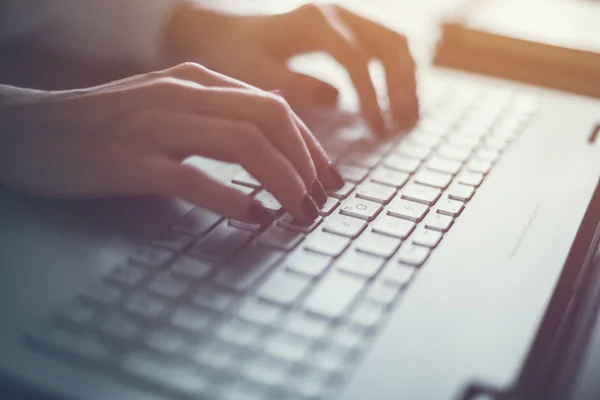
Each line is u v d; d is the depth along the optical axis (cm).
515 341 31
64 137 45
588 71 71
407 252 39
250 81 66
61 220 40
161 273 36
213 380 28
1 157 44
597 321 37
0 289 33
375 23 67
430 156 54
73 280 35
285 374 29
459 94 69
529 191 48
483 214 44
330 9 70
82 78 65
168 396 28
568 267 39
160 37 73
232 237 40
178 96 45
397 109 61
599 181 50
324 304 34
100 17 71
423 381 29
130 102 46
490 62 75
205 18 74
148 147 44
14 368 29
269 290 35
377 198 46
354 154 54
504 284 36
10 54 69
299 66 72
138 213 42
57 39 71
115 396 28
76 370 29
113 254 37
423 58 77
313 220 42
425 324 32
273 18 70
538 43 72
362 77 61
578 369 33
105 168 43
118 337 31
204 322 32
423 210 45
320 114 61
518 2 89
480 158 54
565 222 44
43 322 31
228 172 48
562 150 56
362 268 37
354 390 28
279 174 42
